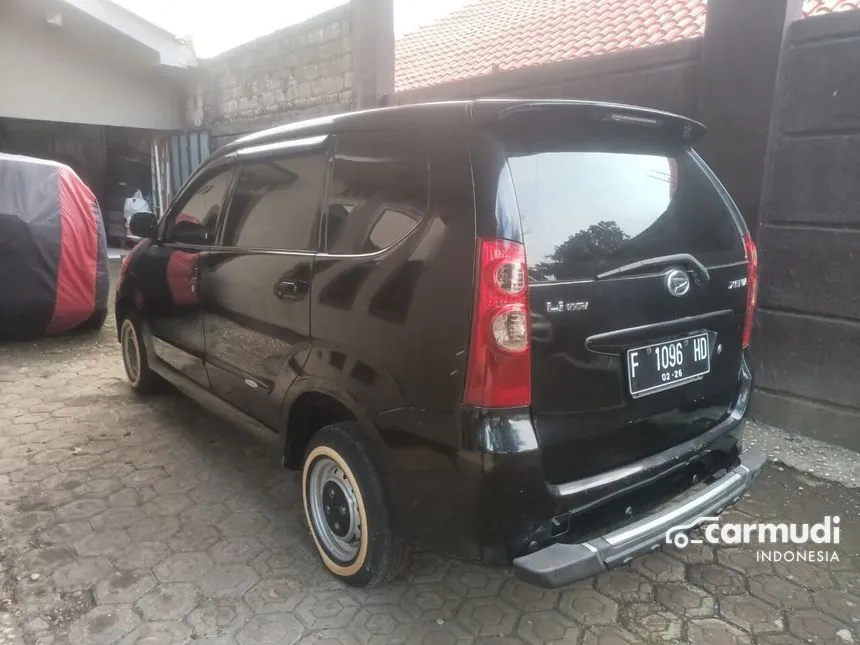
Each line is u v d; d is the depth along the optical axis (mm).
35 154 14961
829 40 3836
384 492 2482
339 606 2629
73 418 4500
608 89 5105
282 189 3061
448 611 2613
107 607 2602
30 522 3199
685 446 2529
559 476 2174
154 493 3500
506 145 2162
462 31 13281
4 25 10266
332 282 2580
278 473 3748
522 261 2045
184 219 3973
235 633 2471
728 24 4223
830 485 3629
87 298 6422
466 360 2068
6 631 2459
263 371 3072
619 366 2277
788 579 2832
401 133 2432
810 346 4133
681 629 2523
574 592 2742
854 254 3885
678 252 2514
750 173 4230
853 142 3811
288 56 9312
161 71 11266
